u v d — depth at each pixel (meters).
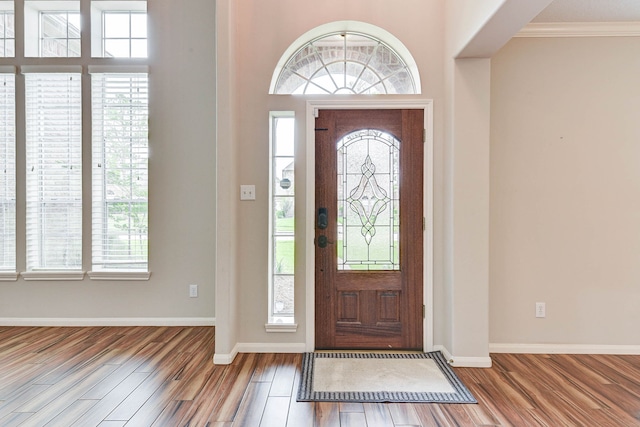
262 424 1.99
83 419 2.02
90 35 3.50
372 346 3.02
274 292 3.08
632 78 2.96
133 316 3.57
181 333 3.38
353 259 3.04
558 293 3.00
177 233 3.56
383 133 3.02
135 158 3.56
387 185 3.03
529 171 2.99
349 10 2.96
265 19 2.98
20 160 3.54
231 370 2.64
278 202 3.08
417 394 2.31
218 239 2.78
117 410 2.11
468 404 2.20
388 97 2.99
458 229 2.77
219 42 2.76
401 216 3.01
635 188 2.97
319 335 3.03
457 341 2.76
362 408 2.15
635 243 2.97
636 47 2.96
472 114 2.75
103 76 3.53
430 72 2.97
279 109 2.99
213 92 3.54
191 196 3.55
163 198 3.55
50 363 2.73
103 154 3.56
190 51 3.53
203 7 3.53
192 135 3.54
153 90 3.53
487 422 2.02
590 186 2.98
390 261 3.03
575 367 2.72
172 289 3.57
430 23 2.97
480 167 2.76
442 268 2.98
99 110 3.54
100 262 3.57
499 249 3.00
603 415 2.09
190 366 2.70
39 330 3.44
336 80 3.15
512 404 2.20
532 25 2.92
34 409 2.11
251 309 3.00
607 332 2.99
